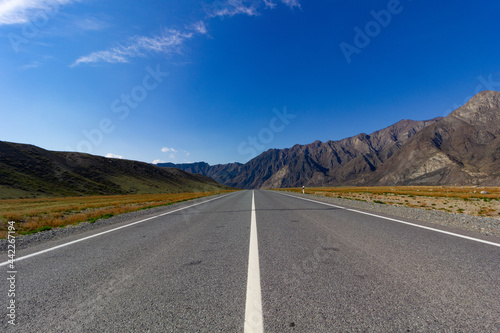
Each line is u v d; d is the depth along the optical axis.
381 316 1.99
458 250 3.93
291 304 2.23
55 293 2.70
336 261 3.48
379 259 3.53
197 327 1.90
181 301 2.38
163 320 2.03
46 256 4.48
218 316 2.06
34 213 15.63
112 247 4.98
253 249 4.32
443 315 1.99
